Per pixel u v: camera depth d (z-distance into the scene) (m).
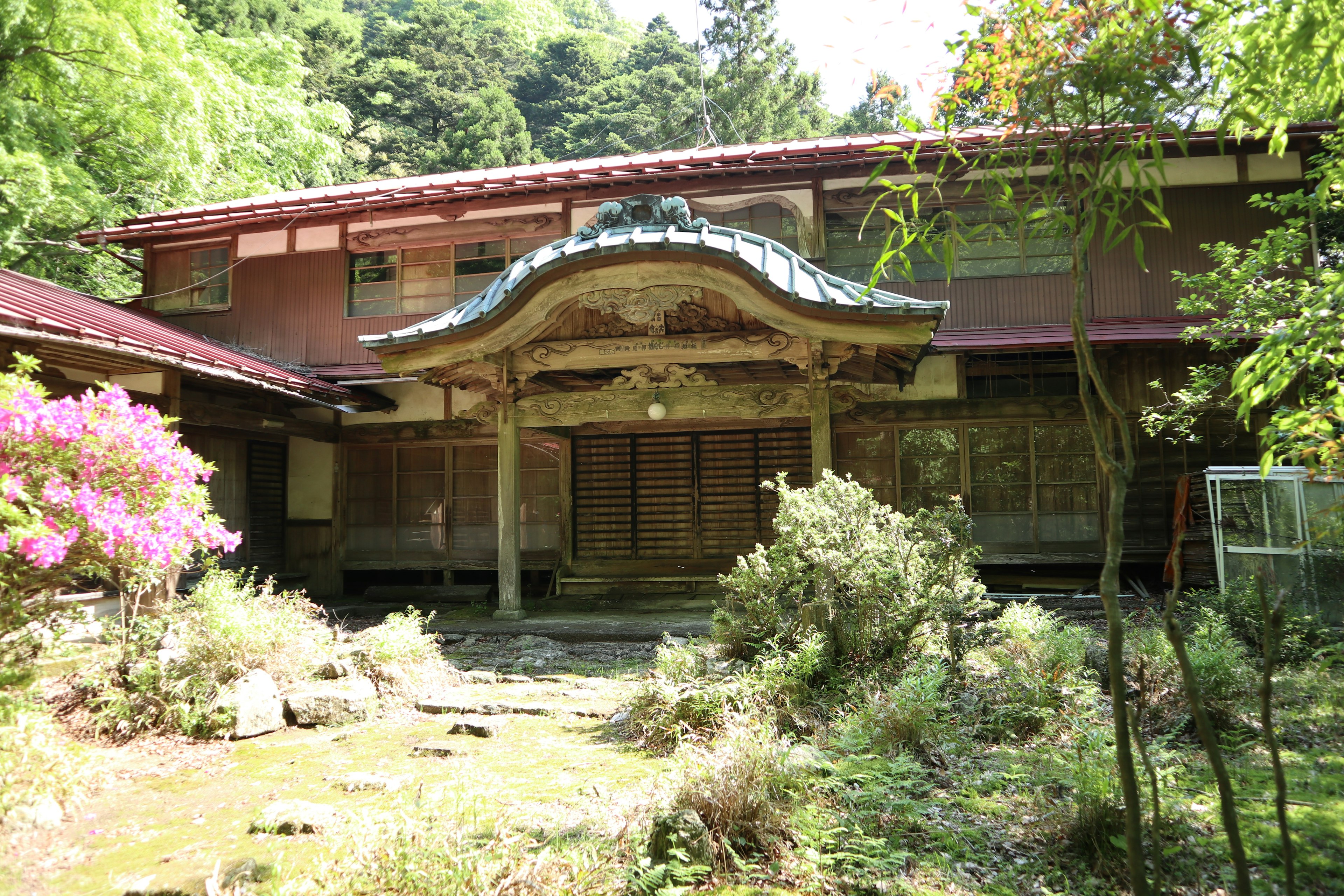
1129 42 2.42
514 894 2.90
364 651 6.44
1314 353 2.89
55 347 7.89
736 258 8.13
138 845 3.65
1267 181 10.86
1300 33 2.47
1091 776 3.42
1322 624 6.25
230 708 5.25
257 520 12.42
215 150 18.02
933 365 11.35
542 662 7.71
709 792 3.49
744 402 9.27
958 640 5.49
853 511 5.96
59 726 5.21
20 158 13.48
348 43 36.31
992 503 11.12
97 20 14.77
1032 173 11.01
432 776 4.44
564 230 12.40
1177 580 2.37
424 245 12.91
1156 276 11.12
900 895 2.99
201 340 11.52
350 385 12.34
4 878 3.32
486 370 9.60
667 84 33.06
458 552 12.76
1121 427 2.44
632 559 12.32
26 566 4.23
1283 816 2.31
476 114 32.28
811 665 5.20
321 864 3.19
